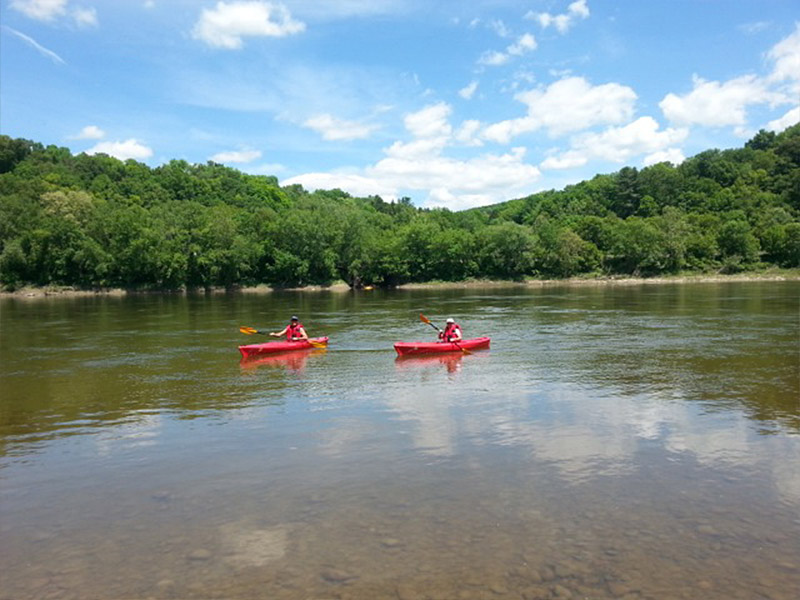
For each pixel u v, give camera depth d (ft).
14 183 325.42
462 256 321.73
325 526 24.63
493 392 48.91
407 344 67.72
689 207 460.55
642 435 36.60
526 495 27.50
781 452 33.30
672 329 90.07
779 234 331.98
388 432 37.76
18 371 61.00
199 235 277.44
